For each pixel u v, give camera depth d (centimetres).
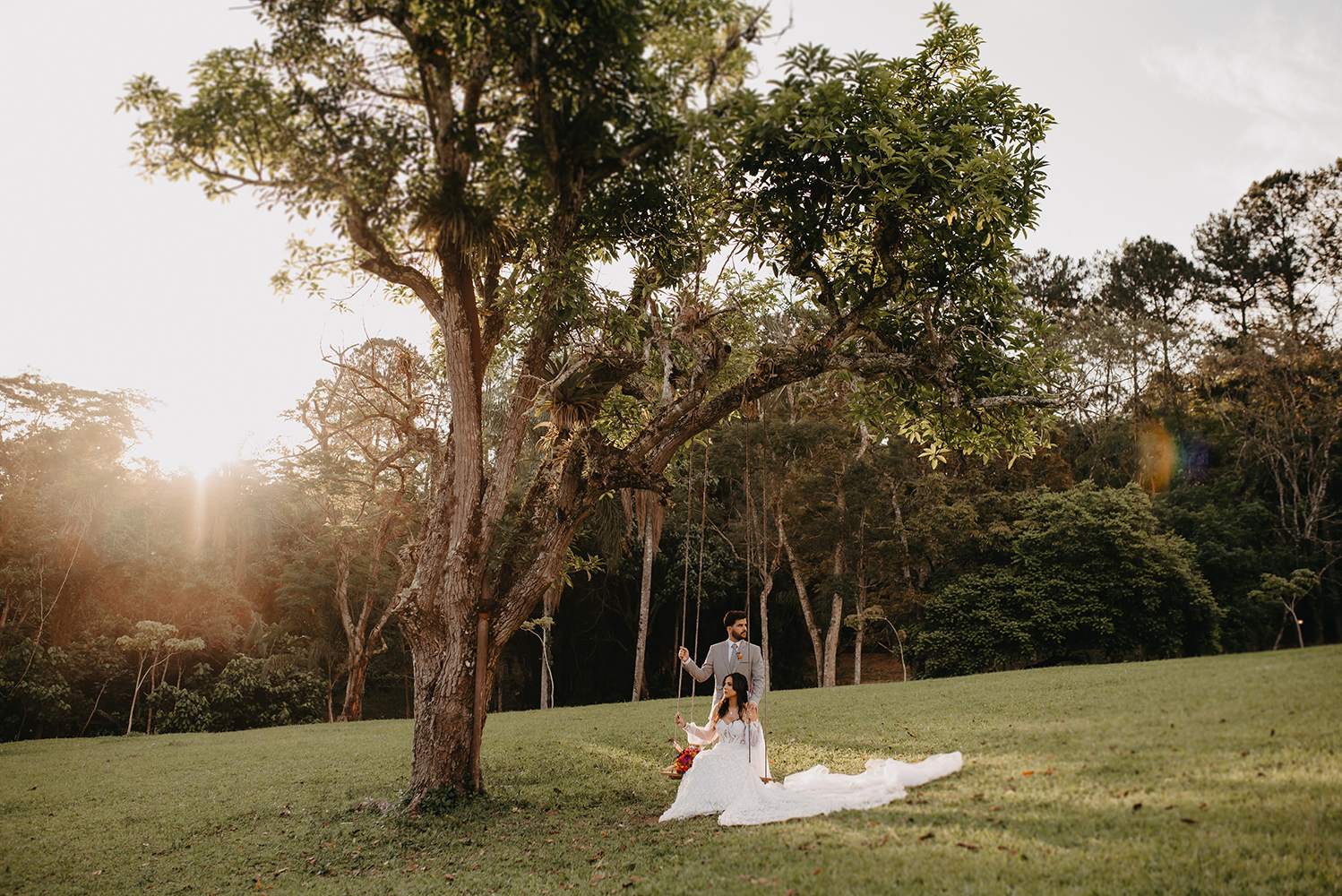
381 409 1193
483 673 930
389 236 941
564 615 3556
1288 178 4072
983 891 442
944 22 988
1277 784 536
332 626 3453
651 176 965
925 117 967
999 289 1024
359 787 1093
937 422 1129
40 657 2917
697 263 1040
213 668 3381
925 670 2908
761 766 768
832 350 995
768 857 557
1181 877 423
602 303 1013
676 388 1185
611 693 3766
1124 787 587
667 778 964
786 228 1029
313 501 3275
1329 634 2931
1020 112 962
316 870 725
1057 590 2702
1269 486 3359
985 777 684
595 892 560
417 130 845
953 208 921
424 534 1027
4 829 988
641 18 790
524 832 770
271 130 836
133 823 977
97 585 3319
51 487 3316
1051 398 976
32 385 3378
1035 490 3156
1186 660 1361
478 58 814
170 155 847
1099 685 1142
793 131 914
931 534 2959
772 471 3080
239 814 986
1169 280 4722
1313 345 3372
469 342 966
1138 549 2639
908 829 570
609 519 2972
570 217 947
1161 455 3706
